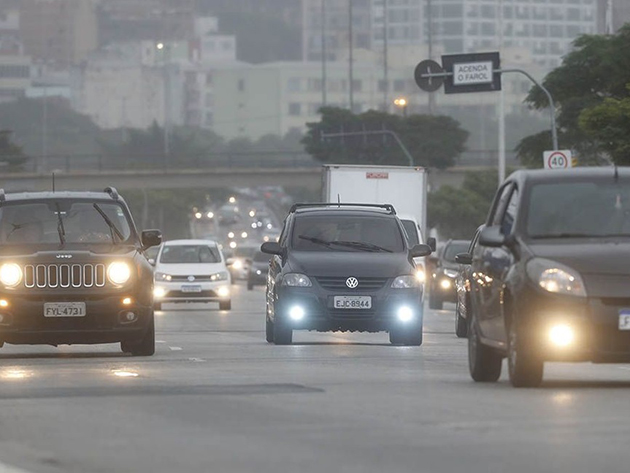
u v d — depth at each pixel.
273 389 41.19
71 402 38.16
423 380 44.47
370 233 67.62
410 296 65.19
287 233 67.81
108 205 60.47
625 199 42.81
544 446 28.75
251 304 138.12
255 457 27.86
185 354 59.44
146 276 58.25
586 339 39.66
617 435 30.30
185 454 28.47
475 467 26.22
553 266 40.25
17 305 56.78
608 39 152.38
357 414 34.66
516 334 40.56
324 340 72.06
